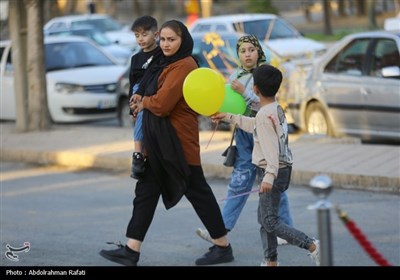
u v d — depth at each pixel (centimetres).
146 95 1325
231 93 1328
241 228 1628
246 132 1399
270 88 1205
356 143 2347
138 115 1379
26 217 1788
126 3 11275
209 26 3800
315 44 3584
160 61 1334
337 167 1998
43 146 2566
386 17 9044
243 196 1427
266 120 1202
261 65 1277
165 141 1310
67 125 3186
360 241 946
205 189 1365
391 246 1449
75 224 1709
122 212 1809
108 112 3241
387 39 2372
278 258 1402
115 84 3238
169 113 1315
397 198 1811
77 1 9912
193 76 1229
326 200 871
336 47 2517
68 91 3173
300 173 1984
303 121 2614
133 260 1353
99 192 2036
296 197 1861
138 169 1330
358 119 2420
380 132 2370
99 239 1584
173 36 1302
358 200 1803
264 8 6575
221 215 1382
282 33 3706
